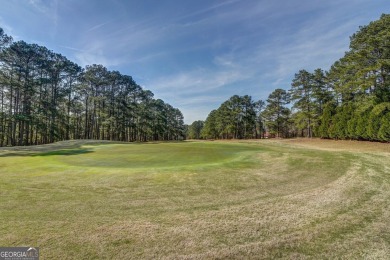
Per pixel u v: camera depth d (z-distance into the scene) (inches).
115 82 1868.8
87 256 118.3
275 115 1964.8
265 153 527.5
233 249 126.0
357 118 900.0
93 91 1742.1
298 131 2161.7
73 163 412.5
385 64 760.3
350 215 171.9
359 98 931.3
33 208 187.3
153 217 168.7
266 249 126.3
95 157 498.6
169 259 116.4
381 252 123.3
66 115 1617.9
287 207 188.2
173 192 231.1
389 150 627.2
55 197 215.5
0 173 321.1
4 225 154.1
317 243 132.6
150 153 566.9
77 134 1792.6
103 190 237.6
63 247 126.5
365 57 831.1
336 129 1023.0
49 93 1471.5
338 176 298.2
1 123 1198.9
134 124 2101.4
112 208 187.9
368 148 709.3
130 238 136.7
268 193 228.5
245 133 2252.7
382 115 778.2
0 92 1261.1
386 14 820.0
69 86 1588.3
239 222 159.3
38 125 1280.8
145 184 259.0
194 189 241.4
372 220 163.3
